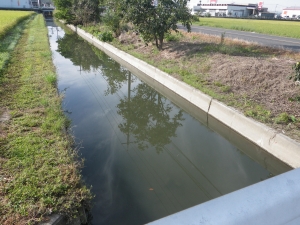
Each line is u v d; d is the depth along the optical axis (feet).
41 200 10.61
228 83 26.07
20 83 25.45
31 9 199.62
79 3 85.40
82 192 11.59
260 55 32.60
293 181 2.97
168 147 20.18
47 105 20.66
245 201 2.67
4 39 50.55
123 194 14.10
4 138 15.11
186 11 39.58
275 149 16.97
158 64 36.17
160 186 15.07
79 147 18.52
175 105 29.43
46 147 14.73
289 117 18.89
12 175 12.09
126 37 56.90
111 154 18.19
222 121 21.98
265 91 23.54
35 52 41.19
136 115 26.53
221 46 37.22
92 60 49.83
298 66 20.66
